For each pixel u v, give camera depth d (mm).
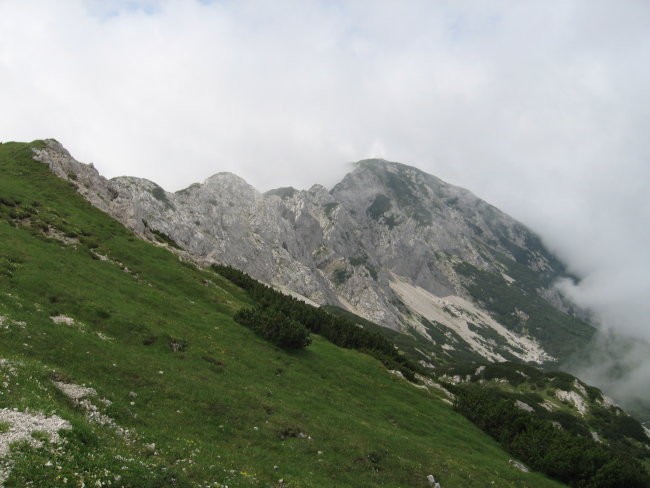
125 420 29203
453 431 59219
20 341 34312
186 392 37688
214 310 66812
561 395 187750
